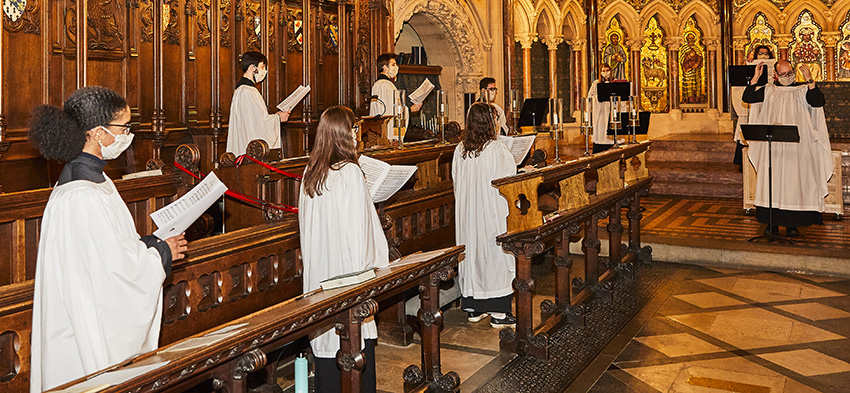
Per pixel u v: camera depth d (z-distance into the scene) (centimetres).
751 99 877
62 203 246
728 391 437
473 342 538
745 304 630
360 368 323
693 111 1698
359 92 989
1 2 537
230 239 395
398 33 1088
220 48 772
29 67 577
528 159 788
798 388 440
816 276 731
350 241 357
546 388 443
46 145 246
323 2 924
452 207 680
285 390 460
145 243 269
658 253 816
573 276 754
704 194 1204
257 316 277
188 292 374
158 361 225
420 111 1231
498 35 1296
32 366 263
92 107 252
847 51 1562
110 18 643
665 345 522
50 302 250
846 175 1088
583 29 1583
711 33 1648
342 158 363
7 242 364
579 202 591
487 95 769
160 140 687
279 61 852
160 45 687
